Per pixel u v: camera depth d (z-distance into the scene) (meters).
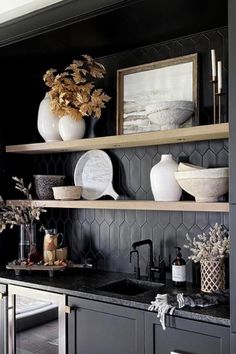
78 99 2.61
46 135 2.79
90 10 2.16
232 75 1.74
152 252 2.52
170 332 1.86
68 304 2.24
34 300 2.41
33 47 2.63
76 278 2.53
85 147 2.64
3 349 2.54
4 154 2.98
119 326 2.04
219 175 2.01
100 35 2.44
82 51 2.71
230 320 1.69
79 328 2.19
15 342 2.50
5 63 2.91
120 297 2.06
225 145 2.30
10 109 3.03
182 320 1.82
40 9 2.34
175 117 2.25
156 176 2.27
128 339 2.00
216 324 1.73
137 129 2.59
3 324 2.55
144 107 2.57
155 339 1.90
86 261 2.79
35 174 3.19
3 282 2.57
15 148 2.88
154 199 2.47
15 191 3.04
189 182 2.08
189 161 2.43
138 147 2.64
